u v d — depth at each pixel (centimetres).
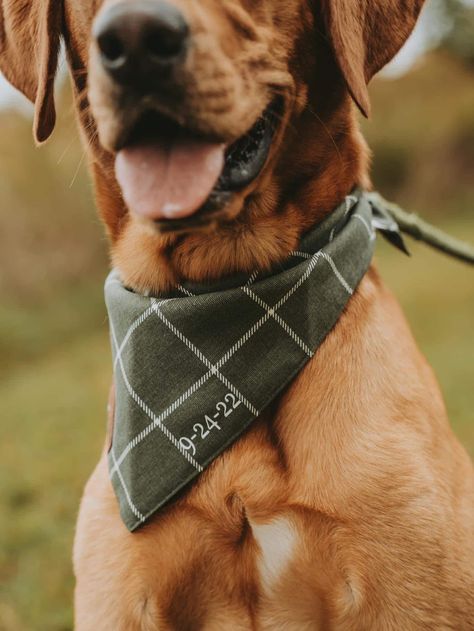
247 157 201
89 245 1484
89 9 219
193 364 215
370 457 208
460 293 1080
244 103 191
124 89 177
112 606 219
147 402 218
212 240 216
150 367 219
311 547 207
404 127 2509
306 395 215
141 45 170
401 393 220
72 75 236
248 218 215
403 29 237
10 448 619
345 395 214
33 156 1461
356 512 205
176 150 187
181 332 216
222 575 216
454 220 2059
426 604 207
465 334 830
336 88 225
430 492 210
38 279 1388
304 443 211
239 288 214
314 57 219
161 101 178
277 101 208
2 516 463
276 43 206
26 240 1406
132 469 218
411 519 207
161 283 224
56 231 1441
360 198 239
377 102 2656
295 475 209
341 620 210
